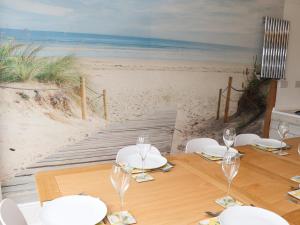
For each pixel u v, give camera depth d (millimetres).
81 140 2791
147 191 1426
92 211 1204
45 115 2594
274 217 1183
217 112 3588
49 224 1111
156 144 3229
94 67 2754
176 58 3184
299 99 4180
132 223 1134
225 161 1403
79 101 2729
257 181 1602
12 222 1145
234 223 1132
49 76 2564
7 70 2393
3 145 2451
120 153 2020
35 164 2604
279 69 3889
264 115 3945
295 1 3891
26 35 2424
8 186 2510
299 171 1780
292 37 3963
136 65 2965
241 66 3656
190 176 1631
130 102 2992
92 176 1589
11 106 2445
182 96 3305
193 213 1228
